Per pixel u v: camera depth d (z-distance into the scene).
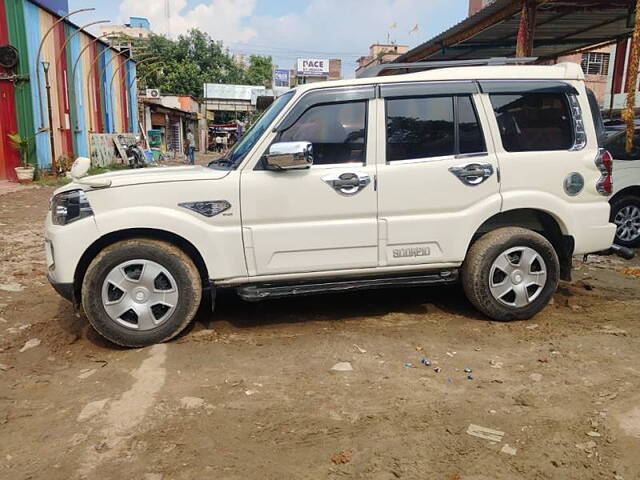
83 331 4.53
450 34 12.91
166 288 4.14
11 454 2.83
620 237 7.56
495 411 3.19
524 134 4.57
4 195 12.64
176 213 4.05
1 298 5.43
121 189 4.00
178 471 2.65
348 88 4.32
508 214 4.73
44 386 3.60
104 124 22.36
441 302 5.20
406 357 3.96
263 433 2.98
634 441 2.86
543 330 4.48
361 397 3.37
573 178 4.61
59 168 16.61
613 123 8.94
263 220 4.16
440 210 4.42
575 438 2.90
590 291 5.63
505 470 2.65
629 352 4.01
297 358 3.94
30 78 15.30
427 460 2.73
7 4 14.73
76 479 2.62
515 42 13.96
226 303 5.14
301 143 3.93
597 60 27.47
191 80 47.16
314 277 4.34
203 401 3.32
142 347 4.14
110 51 23.16
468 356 3.97
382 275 4.50
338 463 2.71
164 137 36.03
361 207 4.28
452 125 4.46
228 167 4.29
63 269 3.99
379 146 4.31
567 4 10.31
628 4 10.36
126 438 2.95
